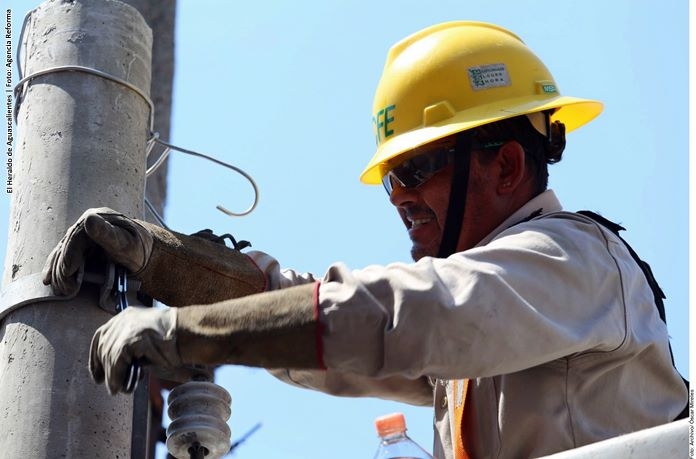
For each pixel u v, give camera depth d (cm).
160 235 411
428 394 447
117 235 391
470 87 439
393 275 354
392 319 349
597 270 378
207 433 396
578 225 390
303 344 346
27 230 412
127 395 403
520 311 356
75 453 384
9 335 400
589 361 378
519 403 380
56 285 395
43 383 390
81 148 422
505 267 363
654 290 407
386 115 448
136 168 434
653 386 393
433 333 349
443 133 421
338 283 354
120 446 395
